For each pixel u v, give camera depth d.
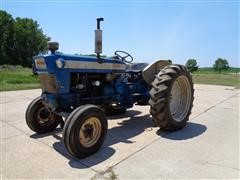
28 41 51.38
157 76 3.69
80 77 3.33
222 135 3.60
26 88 10.02
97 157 2.85
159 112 3.55
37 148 3.14
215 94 8.13
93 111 2.90
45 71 3.10
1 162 2.73
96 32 3.35
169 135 3.61
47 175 2.44
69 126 2.71
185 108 4.06
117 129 3.98
